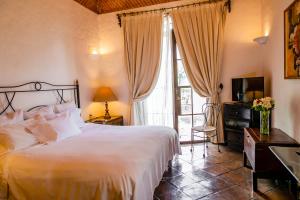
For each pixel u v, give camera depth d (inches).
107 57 185.0
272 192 98.0
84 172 67.4
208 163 132.6
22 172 72.9
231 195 96.2
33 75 120.3
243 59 157.8
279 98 119.0
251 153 106.9
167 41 169.6
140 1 169.9
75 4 156.3
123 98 183.9
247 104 143.6
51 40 133.7
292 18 94.7
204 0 158.2
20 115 102.5
